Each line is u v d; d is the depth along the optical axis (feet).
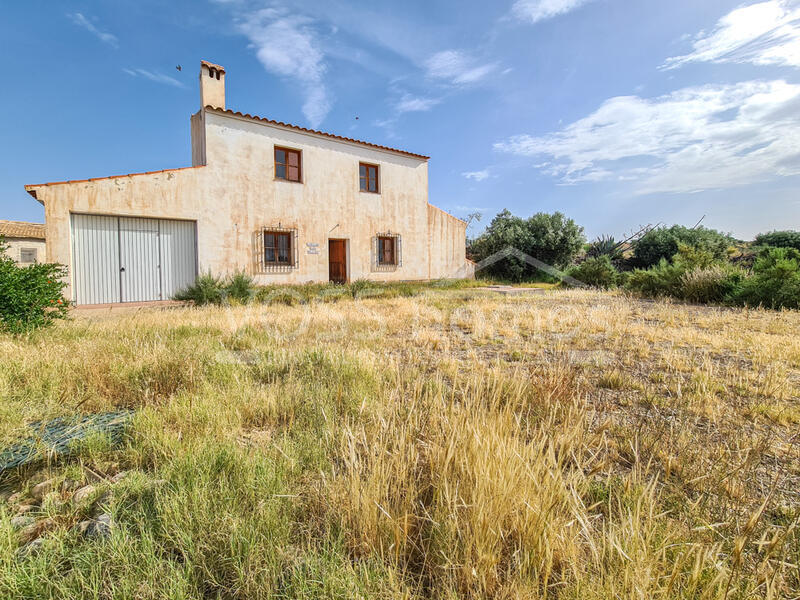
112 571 4.46
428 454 6.59
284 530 5.03
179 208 38.58
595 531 4.91
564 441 6.88
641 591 3.57
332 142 50.08
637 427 8.04
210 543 4.75
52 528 5.40
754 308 28.58
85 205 33.37
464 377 12.09
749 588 3.90
